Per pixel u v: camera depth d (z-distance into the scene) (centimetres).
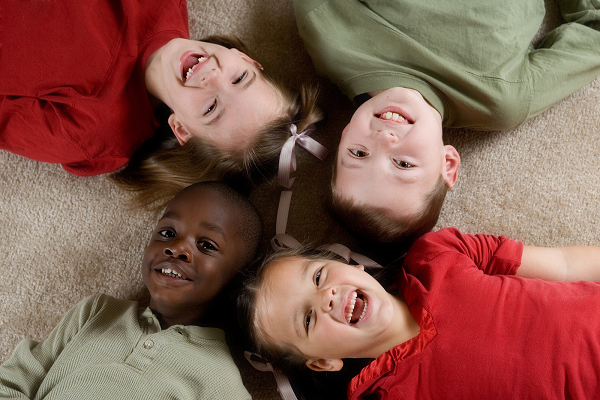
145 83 111
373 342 96
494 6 106
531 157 119
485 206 119
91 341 99
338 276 95
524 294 95
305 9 110
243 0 123
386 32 107
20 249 117
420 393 93
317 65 115
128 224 119
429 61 106
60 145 108
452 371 92
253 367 114
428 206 105
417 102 104
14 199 117
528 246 108
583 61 110
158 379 94
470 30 105
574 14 116
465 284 98
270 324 99
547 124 119
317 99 122
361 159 102
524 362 89
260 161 111
